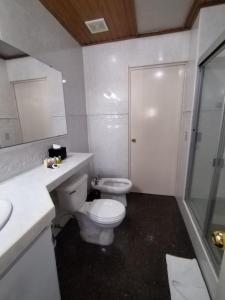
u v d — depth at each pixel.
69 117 2.03
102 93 2.44
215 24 1.57
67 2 1.48
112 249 1.56
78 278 1.29
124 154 2.58
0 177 1.08
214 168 1.32
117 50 2.25
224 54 1.24
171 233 1.75
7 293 0.54
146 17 1.74
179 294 1.14
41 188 0.96
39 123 1.46
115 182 2.42
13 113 1.18
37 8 1.44
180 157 2.23
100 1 1.48
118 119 2.47
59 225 1.70
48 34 1.59
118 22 1.81
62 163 1.46
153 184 2.60
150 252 1.51
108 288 1.21
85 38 2.13
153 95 2.30
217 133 1.32
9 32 1.16
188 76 1.99
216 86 1.37
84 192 1.63
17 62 1.22
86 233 1.64
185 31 2.00
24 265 0.61
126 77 2.30
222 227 1.24
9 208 0.73
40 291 0.71
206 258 1.23
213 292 1.08
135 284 1.24
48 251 0.76
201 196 1.64
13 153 1.18
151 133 2.43
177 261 1.40
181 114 2.25
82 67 2.38
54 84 1.69
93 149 2.68
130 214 2.10
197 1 1.50
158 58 2.14
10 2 1.16
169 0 1.49
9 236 0.57
